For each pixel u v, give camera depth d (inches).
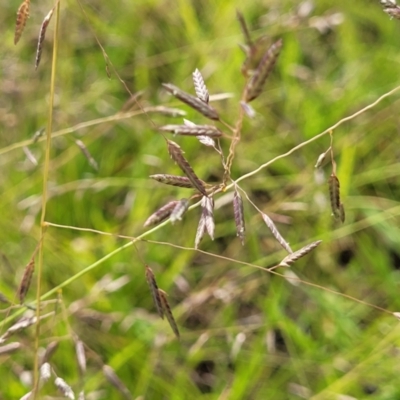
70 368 16.0
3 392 15.7
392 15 13.7
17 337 16.0
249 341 16.6
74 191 17.6
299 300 17.0
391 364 15.8
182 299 17.0
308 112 19.0
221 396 15.9
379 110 18.9
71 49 20.0
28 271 14.2
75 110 18.9
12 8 20.9
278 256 17.0
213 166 18.1
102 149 19.0
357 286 17.0
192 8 21.4
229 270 17.1
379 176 17.7
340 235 17.1
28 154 15.4
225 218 17.8
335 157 18.4
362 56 20.2
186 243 17.2
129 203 17.8
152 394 16.1
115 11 21.8
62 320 16.2
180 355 16.4
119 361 16.0
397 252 17.2
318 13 21.5
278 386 16.2
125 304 16.6
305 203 17.3
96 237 17.2
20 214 17.3
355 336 16.3
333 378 16.0
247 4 21.1
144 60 20.0
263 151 18.4
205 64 19.6
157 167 17.9
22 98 18.5
